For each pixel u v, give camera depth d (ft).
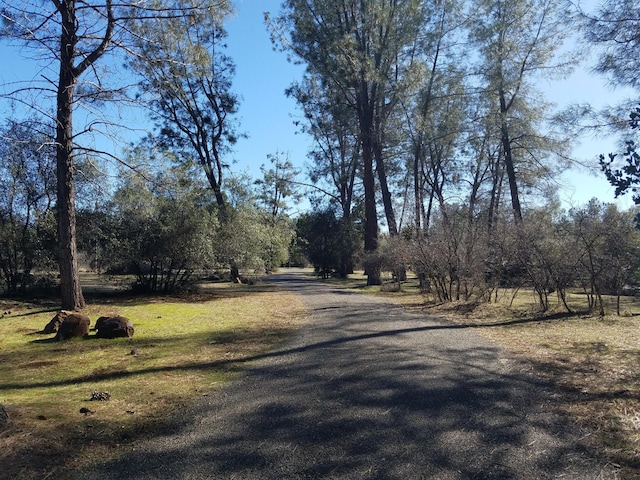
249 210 73.77
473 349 24.70
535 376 19.40
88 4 36.70
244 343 27.35
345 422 14.30
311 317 38.19
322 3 70.85
